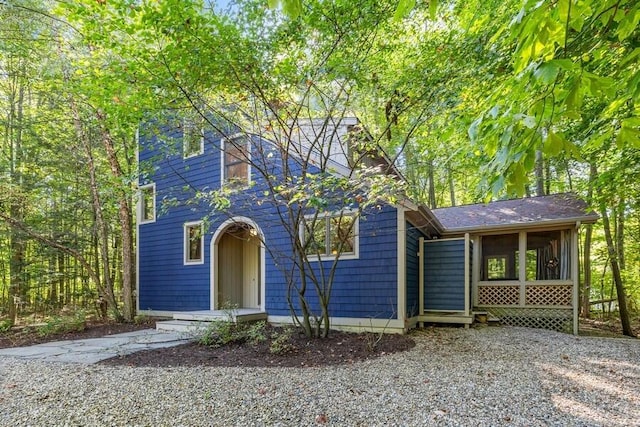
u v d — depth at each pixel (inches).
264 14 185.9
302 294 252.7
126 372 180.1
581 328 372.2
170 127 259.4
